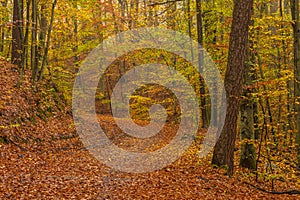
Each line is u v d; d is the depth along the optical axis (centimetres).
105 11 2556
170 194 857
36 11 1822
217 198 858
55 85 2119
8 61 1877
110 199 795
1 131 1183
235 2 1006
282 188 1055
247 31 1004
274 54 1598
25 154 1123
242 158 1211
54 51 2402
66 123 1744
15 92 1537
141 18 2070
